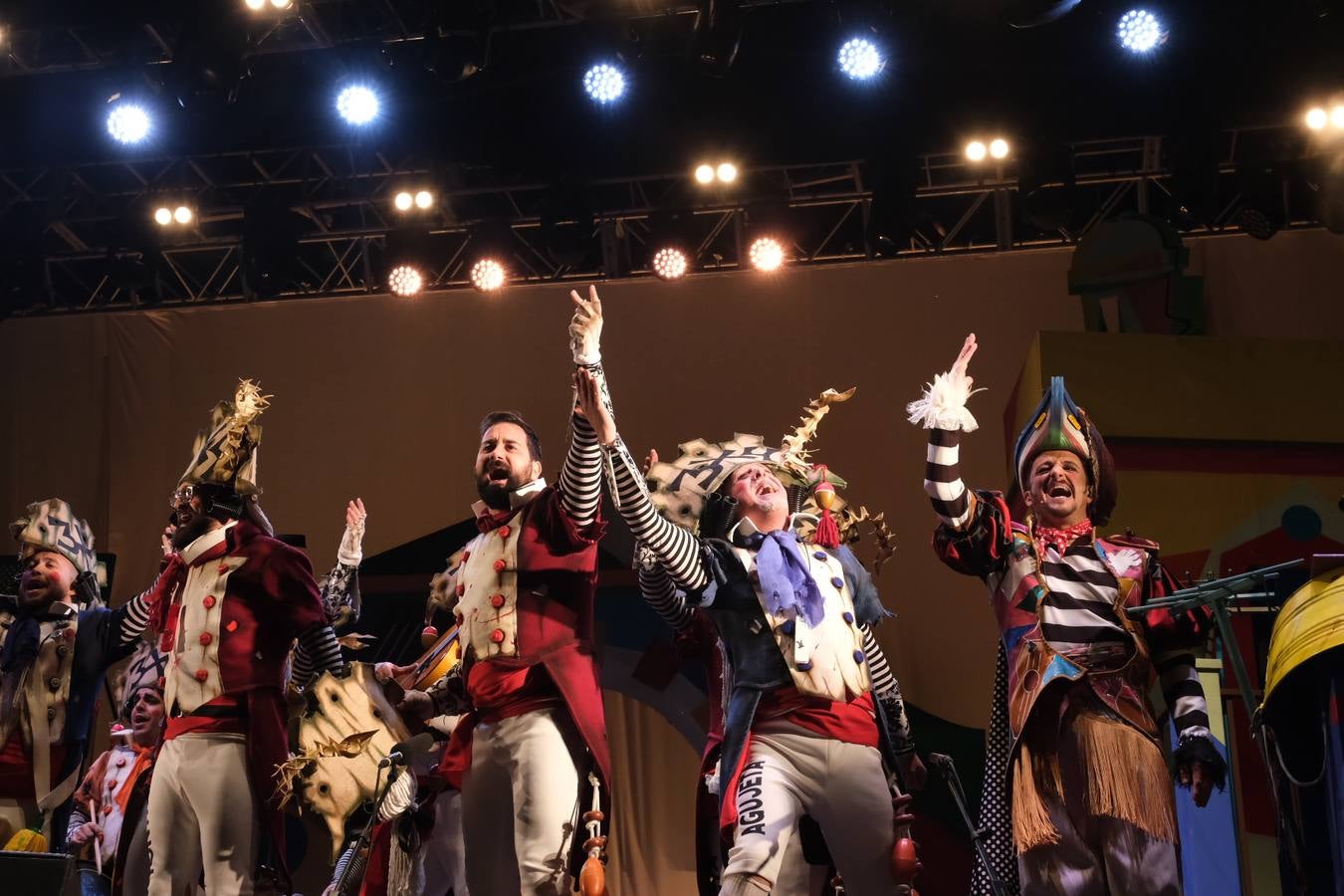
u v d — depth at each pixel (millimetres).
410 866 4715
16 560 6680
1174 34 8039
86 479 9398
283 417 9344
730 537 4109
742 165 8906
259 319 9539
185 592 4480
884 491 8812
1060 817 3711
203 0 8102
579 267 9469
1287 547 6301
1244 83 8148
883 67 8211
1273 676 3758
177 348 9523
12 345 9625
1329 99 8156
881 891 3752
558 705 3967
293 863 8125
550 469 9086
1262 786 4969
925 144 8680
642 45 8422
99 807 6129
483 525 4273
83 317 9641
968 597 8469
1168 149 8383
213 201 9555
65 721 5164
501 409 9250
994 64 8273
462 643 4129
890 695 4062
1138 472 6340
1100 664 3795
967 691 8305
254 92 8750
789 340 9148
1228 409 6473
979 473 8750
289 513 9172
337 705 5254
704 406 9102
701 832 3992
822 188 9445
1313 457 6426
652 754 8344
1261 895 4875
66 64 8734
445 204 9492
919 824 7969
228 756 4262
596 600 8438
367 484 9188
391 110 8727
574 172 8969
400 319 9453
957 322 9039
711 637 4375
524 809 3852
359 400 9336
